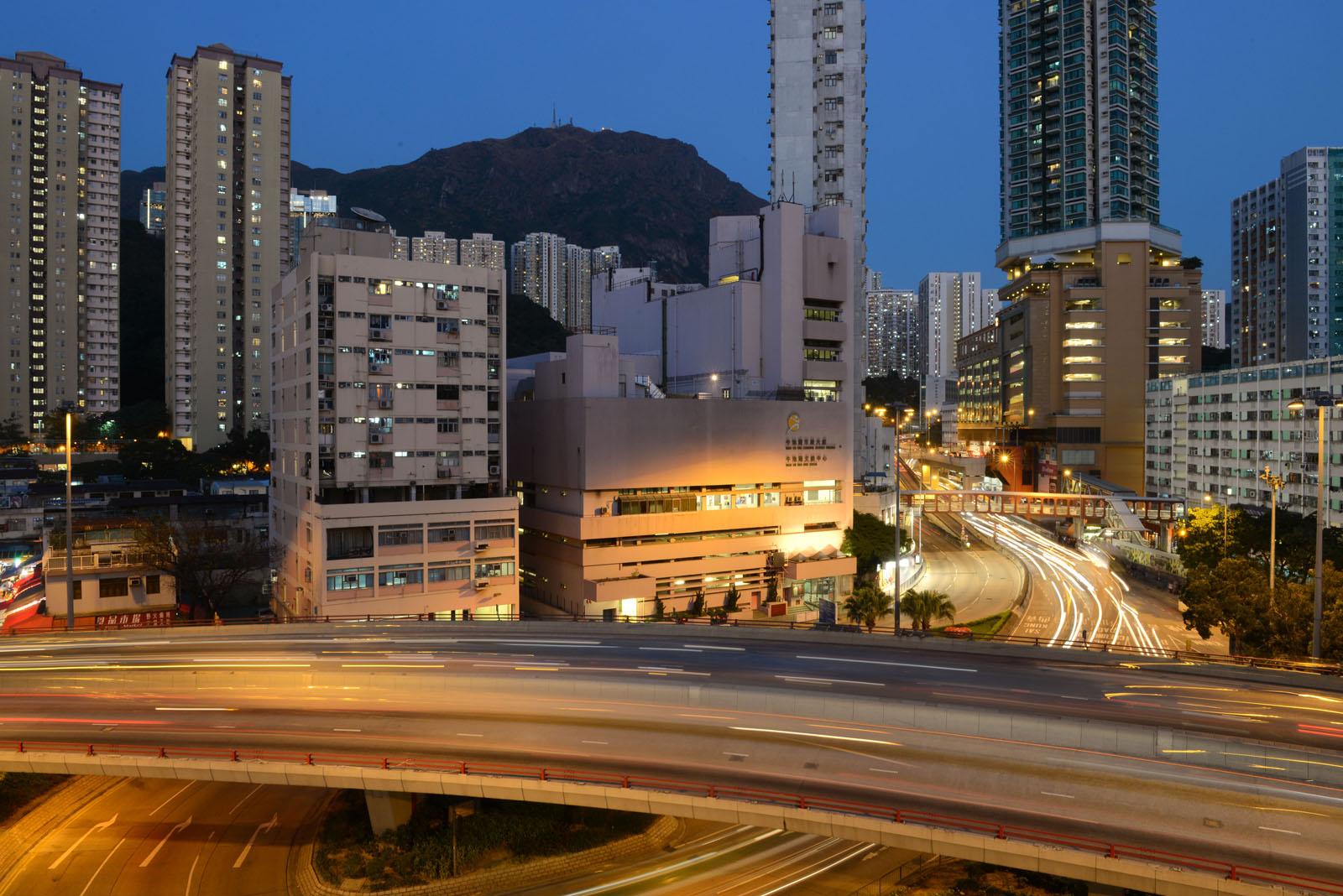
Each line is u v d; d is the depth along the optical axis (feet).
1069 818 100.68
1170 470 488.02
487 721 133.80
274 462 300.20
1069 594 331.98
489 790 112.27
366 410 242.99
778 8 425.69
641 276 441.68
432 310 253.03
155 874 129.39
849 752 119.75
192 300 566.36
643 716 135.03
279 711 139.03
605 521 273.33
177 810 150.00
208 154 548.72
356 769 114.73
